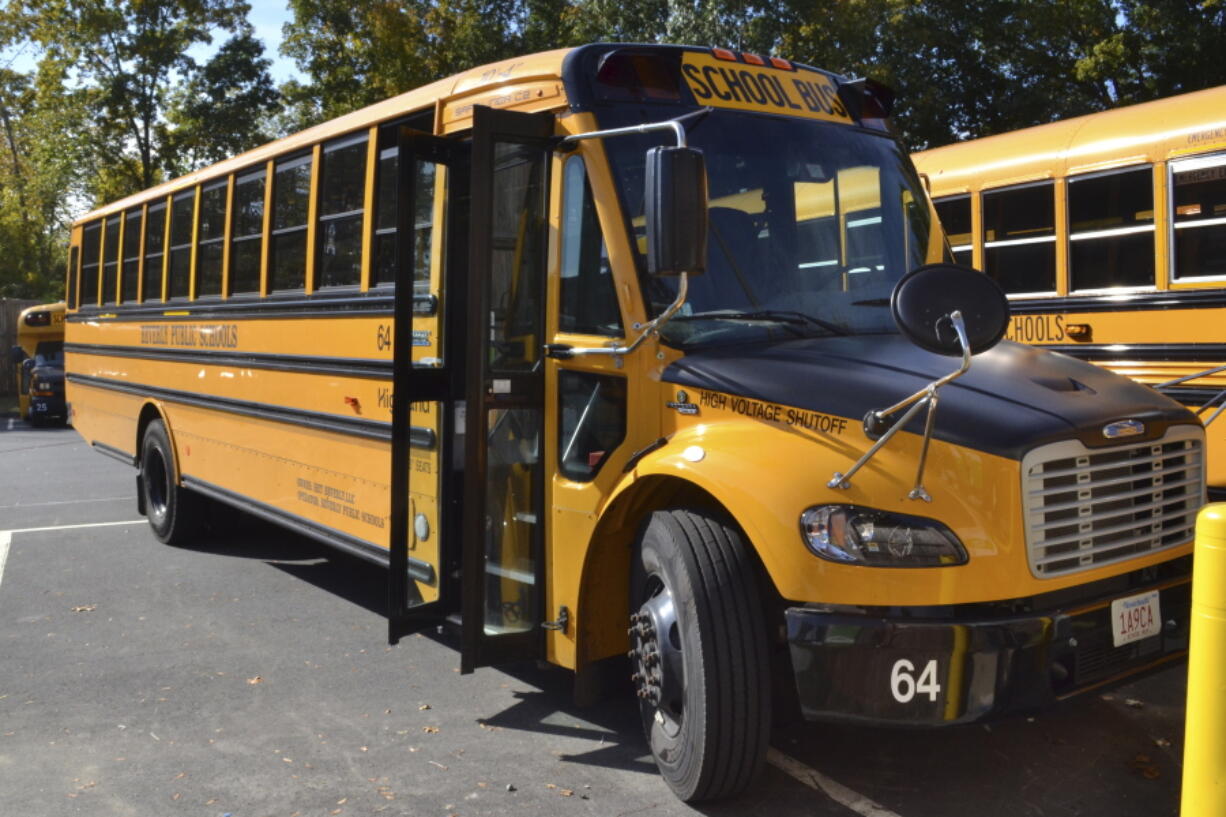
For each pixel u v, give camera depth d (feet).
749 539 13.11
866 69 72.02
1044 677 11.94
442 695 18.16
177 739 16.40
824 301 15.23
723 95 15.97
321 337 21.58
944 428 12.19
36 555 29.76
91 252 37.65
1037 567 12.05
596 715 17.10
